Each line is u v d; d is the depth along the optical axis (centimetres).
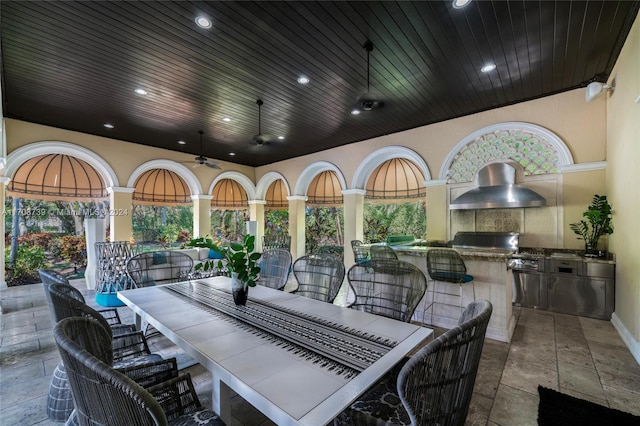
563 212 434
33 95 420
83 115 498
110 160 624
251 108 478
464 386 102
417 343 142
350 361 123
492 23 279
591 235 409
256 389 102
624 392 221
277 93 422
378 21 275
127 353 189
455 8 259
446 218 537
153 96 428
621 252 338
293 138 646
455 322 357
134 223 956
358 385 106
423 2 251
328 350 133
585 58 340
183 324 165
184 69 355
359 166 666
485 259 326
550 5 255
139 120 525
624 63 311
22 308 430
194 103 455
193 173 775
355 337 148
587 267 386
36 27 275
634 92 282
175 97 432
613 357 275
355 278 242
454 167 529
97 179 819
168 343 303
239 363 121
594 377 241
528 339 318
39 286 572
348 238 685
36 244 715
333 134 619
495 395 219
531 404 208
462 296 354
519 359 273
